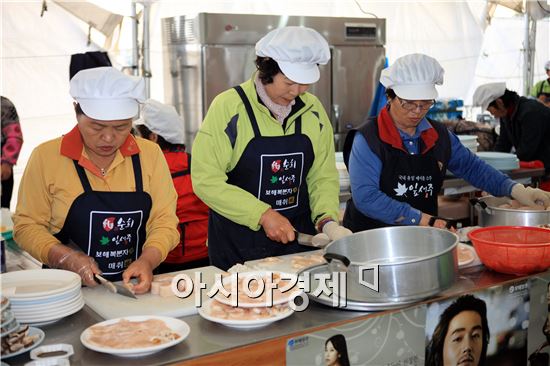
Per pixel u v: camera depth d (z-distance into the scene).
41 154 2.18
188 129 5.11
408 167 2.88
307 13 5.82
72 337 1.69
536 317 2.28
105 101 2.00
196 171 2.48
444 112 5.82
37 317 1.72
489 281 2.14
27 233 2.12
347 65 5.42
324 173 2.67
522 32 6.86
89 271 2.00
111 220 2.23
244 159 2.49
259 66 2.38
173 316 1.82
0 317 1.51
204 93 4.84
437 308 1.95
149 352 1.55
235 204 2.38
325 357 1.75
